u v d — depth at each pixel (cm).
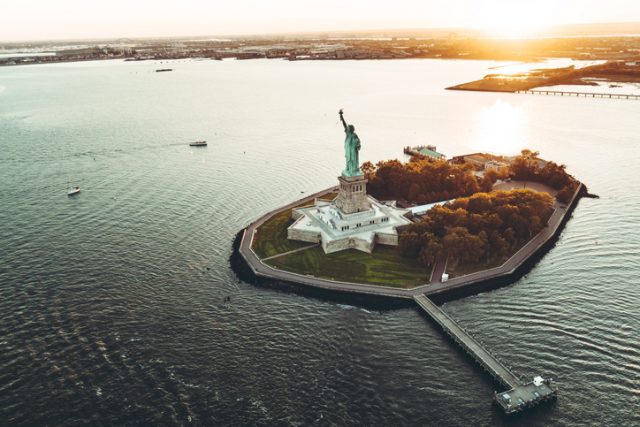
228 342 13500
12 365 12512
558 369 12294
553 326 13888
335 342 13588
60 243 19338
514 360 12650
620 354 12650
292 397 11594
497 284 16162
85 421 10912
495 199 19800
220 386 11900
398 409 11275
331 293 15788
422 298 15300
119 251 18688
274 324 14350
